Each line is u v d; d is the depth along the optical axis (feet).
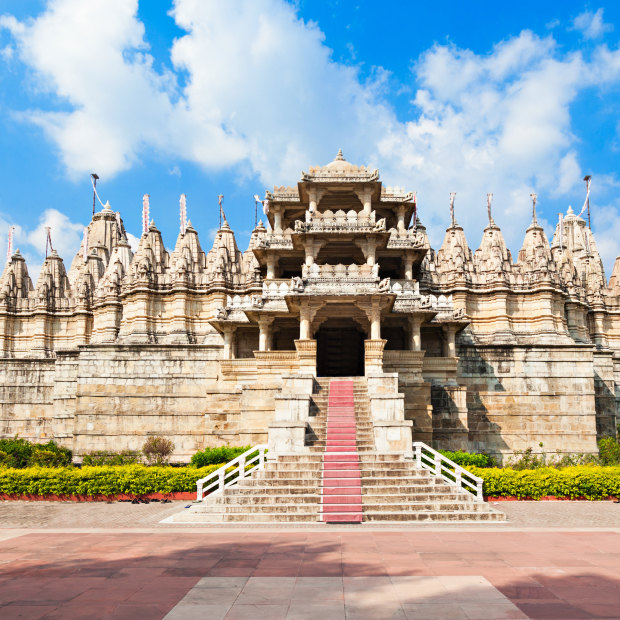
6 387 179.63
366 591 40.98
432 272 171.73
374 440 88.63
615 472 92.99
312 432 94.32
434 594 40.27
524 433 137.69
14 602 38.96
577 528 67.05
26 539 61.52
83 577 45.24
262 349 129.59
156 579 44.47
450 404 126.72
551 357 140.36
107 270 194.18
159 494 94.17
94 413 144.66
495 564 48.83
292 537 61.16
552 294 167.53
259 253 143.54
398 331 142.61
